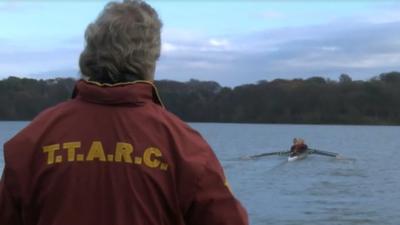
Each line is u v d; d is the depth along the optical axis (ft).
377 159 185.88
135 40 8.23
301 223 68.23
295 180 118.93
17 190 8.05
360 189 104.88
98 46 8.22
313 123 462.60
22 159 8.09
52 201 7.85
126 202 7.66
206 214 7.85
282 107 456.45
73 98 8.66
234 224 7.87
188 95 392.88
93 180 7.78
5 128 319.06
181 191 7.80
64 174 7.86
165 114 8.31
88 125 8.09
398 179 122.72
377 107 463.42
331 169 141.90
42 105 219.20
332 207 81.30
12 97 250.37
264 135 380.58
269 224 67.26
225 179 8.10
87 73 8.36
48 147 8.08
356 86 466.29
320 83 466.70
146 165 7.79
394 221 69.87
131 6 8.48
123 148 7.87
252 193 97.50
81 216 7.68
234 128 502.38
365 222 69.15
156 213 7.72
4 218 8.25
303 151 155.63
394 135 401.90
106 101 8.14
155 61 8.57
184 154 7.91
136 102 8.18
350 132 450.30
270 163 155.74
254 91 449.89
